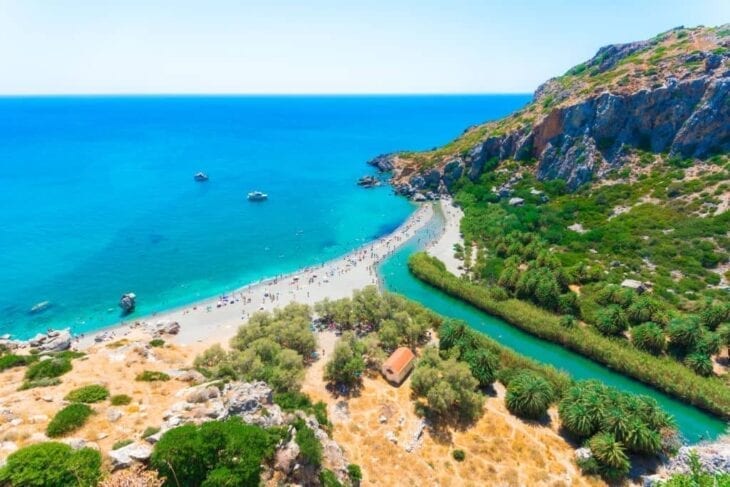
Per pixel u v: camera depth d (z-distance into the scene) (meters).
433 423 58.12
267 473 32.38
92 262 111.44
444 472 51.28
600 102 140.00
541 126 154.50
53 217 142.38
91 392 36.59
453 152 181.25
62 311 88.62
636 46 180.38
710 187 111.06
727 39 140.75
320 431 45.84
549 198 138.25
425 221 145.38
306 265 114.44
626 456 51.66
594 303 84.69
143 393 38.47
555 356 76.62
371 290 85.44
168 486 28.44
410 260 109.19
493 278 97.56
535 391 59.62
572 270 94.94
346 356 64.75
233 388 40.31
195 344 69.69
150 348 56.28
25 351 58.06
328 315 84.00
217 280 105.00
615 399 57.44
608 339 76.06
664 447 53.84
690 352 69.94
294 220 149.00
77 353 46.22
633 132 136.00
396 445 54.41
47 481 25.77
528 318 82.62
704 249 95.25
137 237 129.00
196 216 149.62
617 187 127.50
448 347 72.19
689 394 63.75
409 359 68.88
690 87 126.88
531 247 105.62
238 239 130.88
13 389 38.47
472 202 151.62
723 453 50.84
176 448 28.86
